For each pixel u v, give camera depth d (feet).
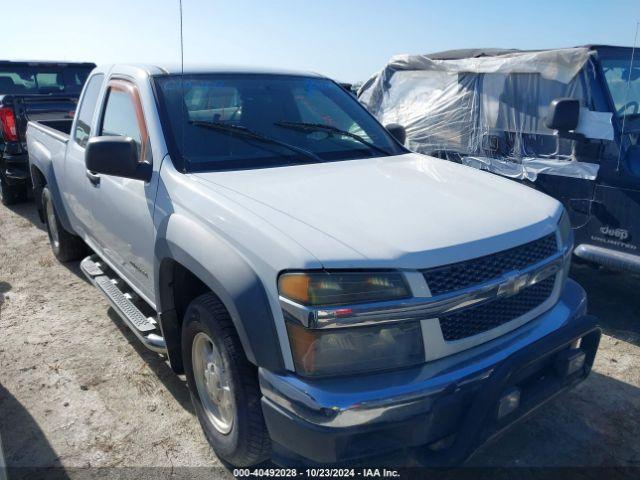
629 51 15.80
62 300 15.96
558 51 15.31
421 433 7.11
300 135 11.59
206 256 8.01
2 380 11.82
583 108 14.35
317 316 6.80
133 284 12.05
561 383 8.45
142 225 10.36
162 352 10.41
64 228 17.07
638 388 11.46
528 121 16.37
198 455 9.57
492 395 7.19
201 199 8.71
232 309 7.49
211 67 12.14
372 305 6.87
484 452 9.62
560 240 8.87
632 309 15.19
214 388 8.98
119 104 12.12
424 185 9.56
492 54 18.80
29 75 31.32
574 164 14.56
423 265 7.06
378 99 22.21
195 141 10.32
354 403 6.71
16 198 27.68
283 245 7.17
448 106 19.01
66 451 9.68
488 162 17.30
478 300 7.43
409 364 7.18
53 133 16.57
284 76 12.85
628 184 13.43
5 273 18.24
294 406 6.97
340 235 7.33
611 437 9.98
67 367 12.29
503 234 7.88
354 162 11.05
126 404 10.97
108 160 9.57
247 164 10.33
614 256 13.85
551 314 8.70
